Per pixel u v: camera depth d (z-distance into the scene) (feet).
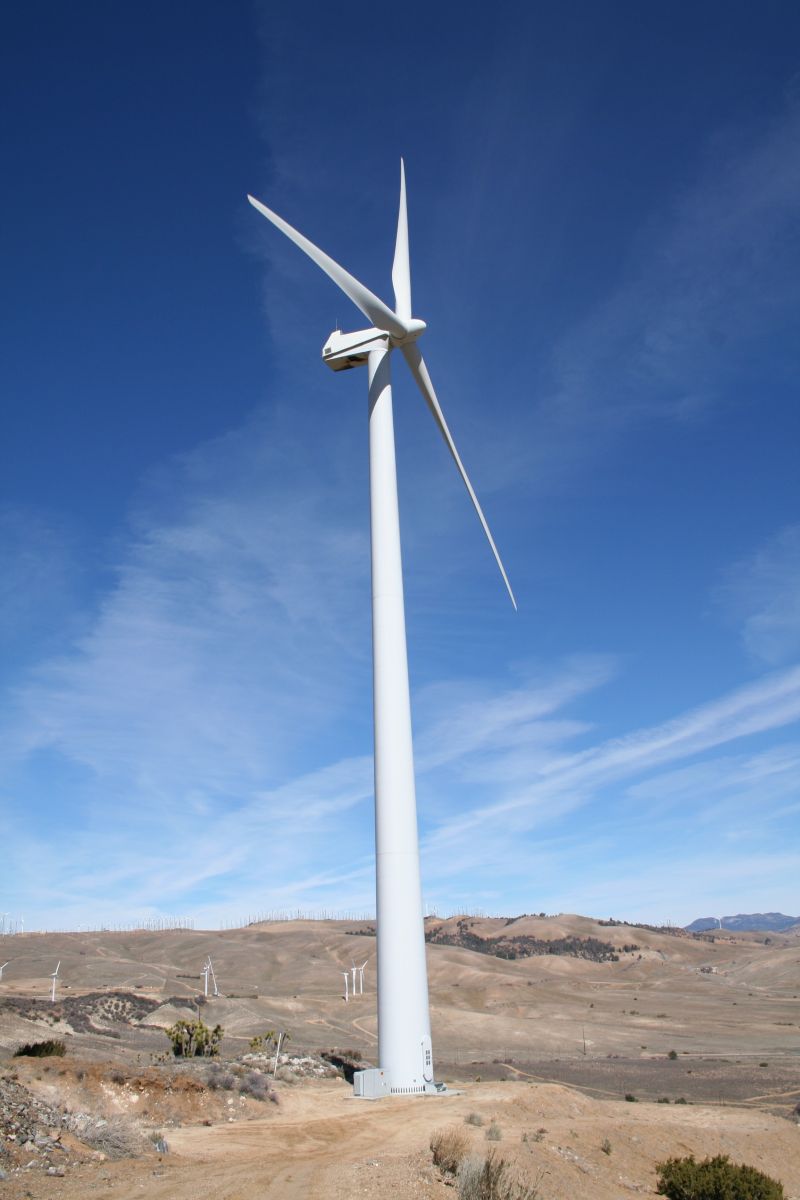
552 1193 73.15
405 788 121.19
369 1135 84.79
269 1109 98.68
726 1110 135.44
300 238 139.33
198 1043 159.94
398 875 117.50
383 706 124.57
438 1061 301.22
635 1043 364.17
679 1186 83.56
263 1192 56.59
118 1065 98.12
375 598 130.21
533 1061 304.09
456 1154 69.46
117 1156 65.82
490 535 154.92
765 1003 534.37
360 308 140.77
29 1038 169.17
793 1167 108.68
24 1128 64.18
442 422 151.33
